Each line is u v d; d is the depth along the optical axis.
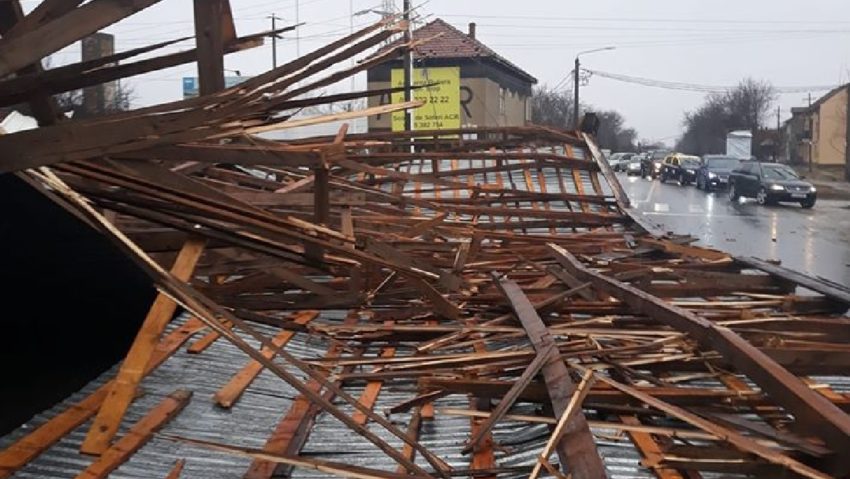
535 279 8.86
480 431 4.73
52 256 5.56
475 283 8.48
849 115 53.75
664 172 47.41
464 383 5.38
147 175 4.85
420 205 10.92
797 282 8.48
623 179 50.88
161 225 5.79
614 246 11.20
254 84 4.42
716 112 93.25
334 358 6.60
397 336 7.26
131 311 6.46
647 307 6.70
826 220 26.25
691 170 43.09
